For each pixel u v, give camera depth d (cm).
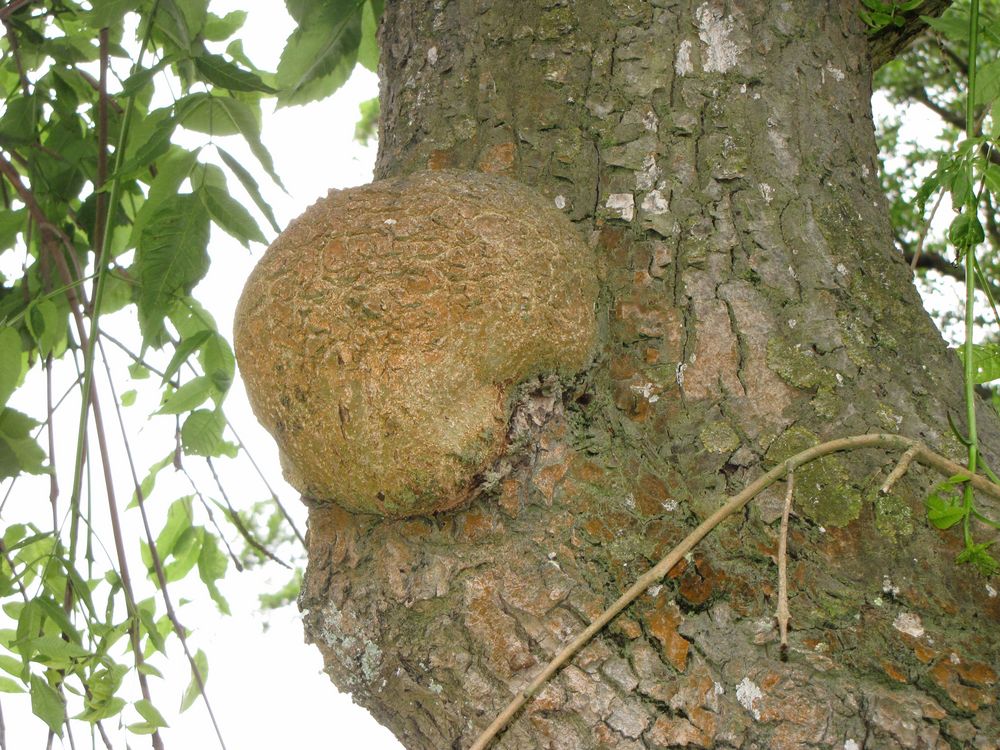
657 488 116
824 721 110
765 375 118
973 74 123
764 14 127
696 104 124
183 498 148
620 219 122
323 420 114
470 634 114
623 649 113
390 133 129
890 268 123
